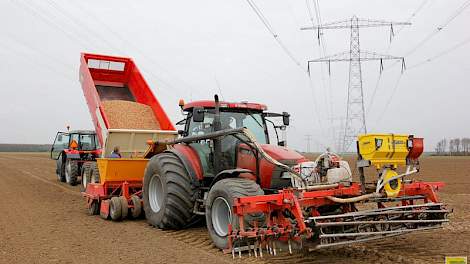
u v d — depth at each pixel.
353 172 9.66
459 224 8.52
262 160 7.16
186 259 5.95
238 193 6.23
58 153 18.92
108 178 9.50
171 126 10.86
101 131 10.62
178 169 7.84
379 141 5.95
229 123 8.05
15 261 5.89
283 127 8.49
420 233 7.64
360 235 5.66
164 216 7.82
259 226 6.17
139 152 10.70
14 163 33.25
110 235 7.58
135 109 11.45
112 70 12.54
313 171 6.62
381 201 6.25
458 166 35.41
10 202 11.68
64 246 6.73
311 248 5.46
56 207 11.04
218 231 6.62
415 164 6.30
